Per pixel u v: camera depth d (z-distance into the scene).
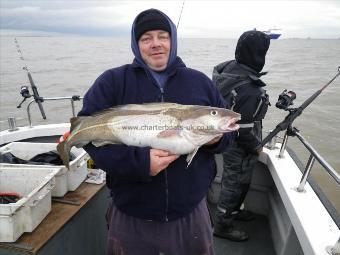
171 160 1.66
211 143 1.86
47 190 2.06
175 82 1.84
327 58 45.53
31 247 1.79
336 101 13.67
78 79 21.52
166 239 1.79
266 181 3.39
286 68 28.50
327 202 2.25
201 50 50.16
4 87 18.08
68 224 2.10
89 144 1.82
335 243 1.75
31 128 3.97
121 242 1.84
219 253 2.93
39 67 29.61
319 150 8.53
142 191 1.74
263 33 2.72
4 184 2.30
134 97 1.80
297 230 2.04
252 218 3.41
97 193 2.47
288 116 2.67
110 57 44.78
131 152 1.64
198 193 1.83
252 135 2.64
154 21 1.74
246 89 2.59
